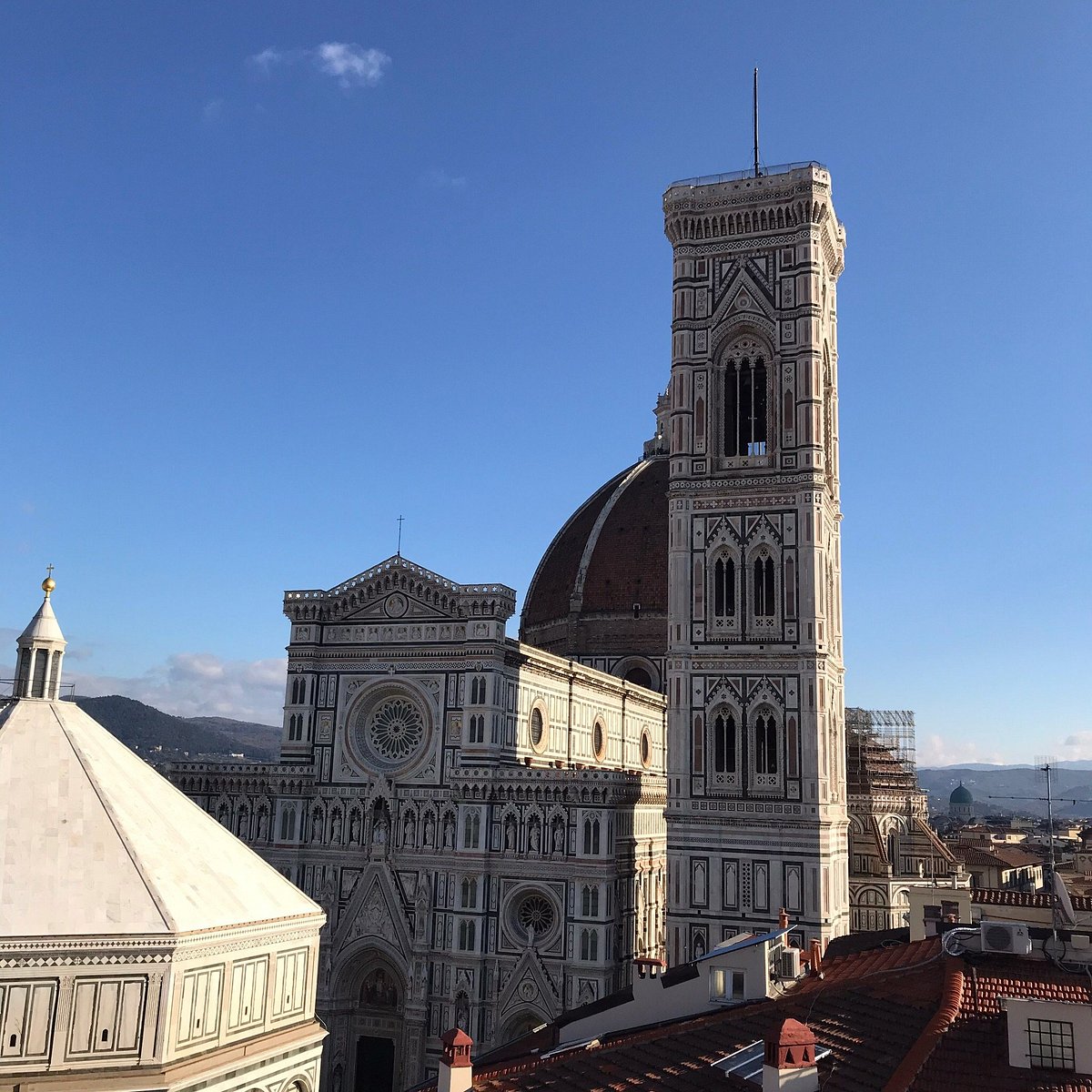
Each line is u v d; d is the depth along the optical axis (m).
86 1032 44.22
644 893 113.81
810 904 99.38
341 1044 109.31
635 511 171.88
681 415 112.56
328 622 119.25
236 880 53.69
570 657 164.00
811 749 101.88
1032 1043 34.22
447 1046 38.75
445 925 108.25
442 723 112.94
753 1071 35.12
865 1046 36.88
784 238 112.38
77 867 47.91
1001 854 166.62
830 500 117.12
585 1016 57.00
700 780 104.31
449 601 114.75
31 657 58.81
